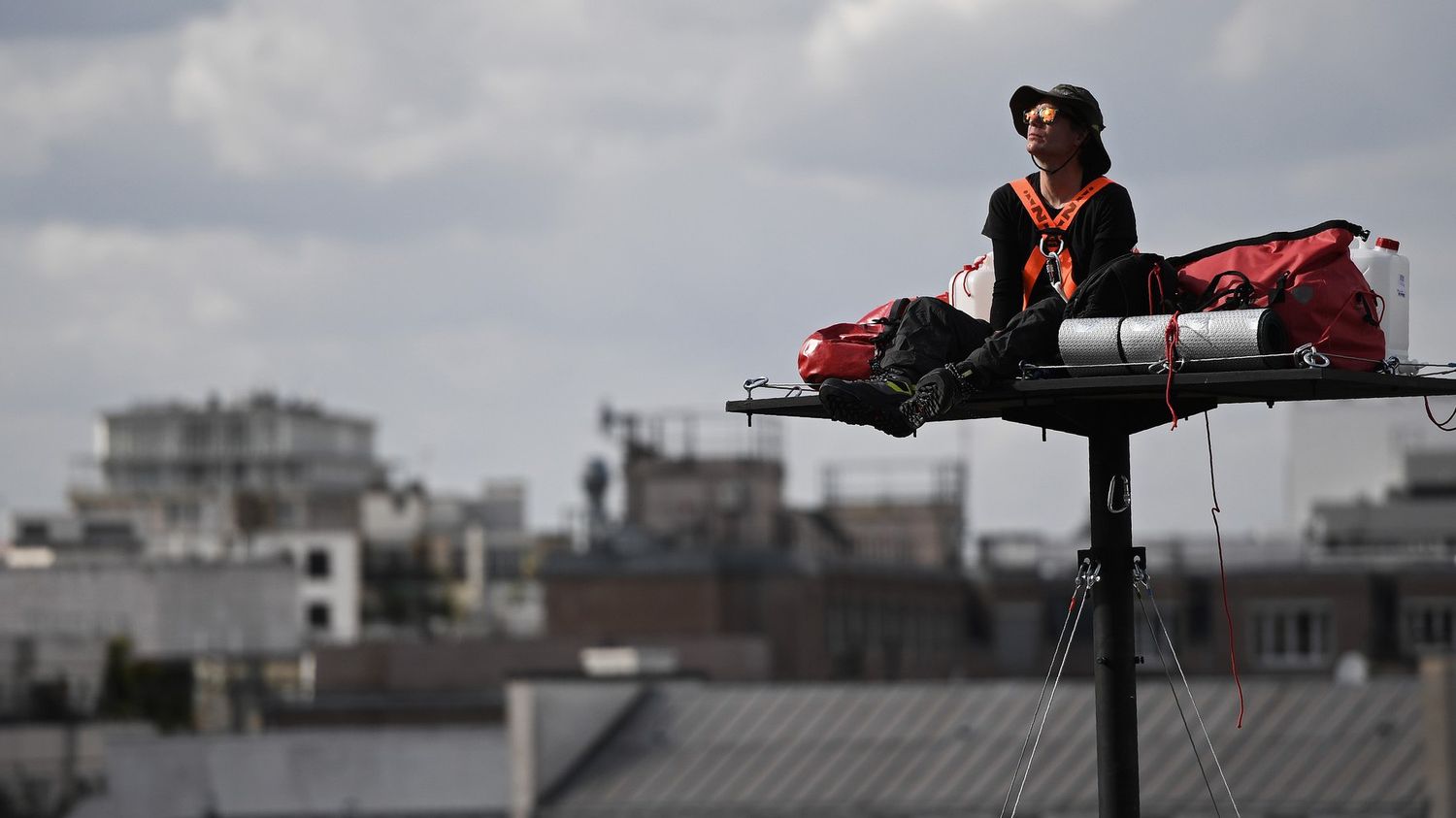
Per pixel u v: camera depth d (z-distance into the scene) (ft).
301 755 478.59
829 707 422.41
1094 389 65.57
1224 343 63.87
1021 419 69.67
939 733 405.39
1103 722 67.15
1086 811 372.58
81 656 591.78
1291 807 360.69
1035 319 67.51
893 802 389.39
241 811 479.00
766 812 396.37
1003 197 71.56
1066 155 69.36
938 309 69.31
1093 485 68.54
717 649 629.92
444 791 473.26
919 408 67.36
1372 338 67.46
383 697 570.87
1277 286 66.80
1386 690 381.81
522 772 421.59
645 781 414.41
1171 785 369.91
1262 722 382.22
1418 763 362.12
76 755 513.86
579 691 428.97
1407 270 70.90
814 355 70.74
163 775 481.87
